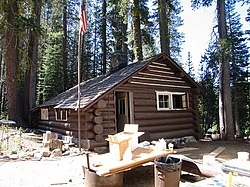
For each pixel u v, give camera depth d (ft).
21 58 49.29
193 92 37.42
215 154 25.35
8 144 26.86
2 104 78.02
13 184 14.17
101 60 90.12
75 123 29.22
